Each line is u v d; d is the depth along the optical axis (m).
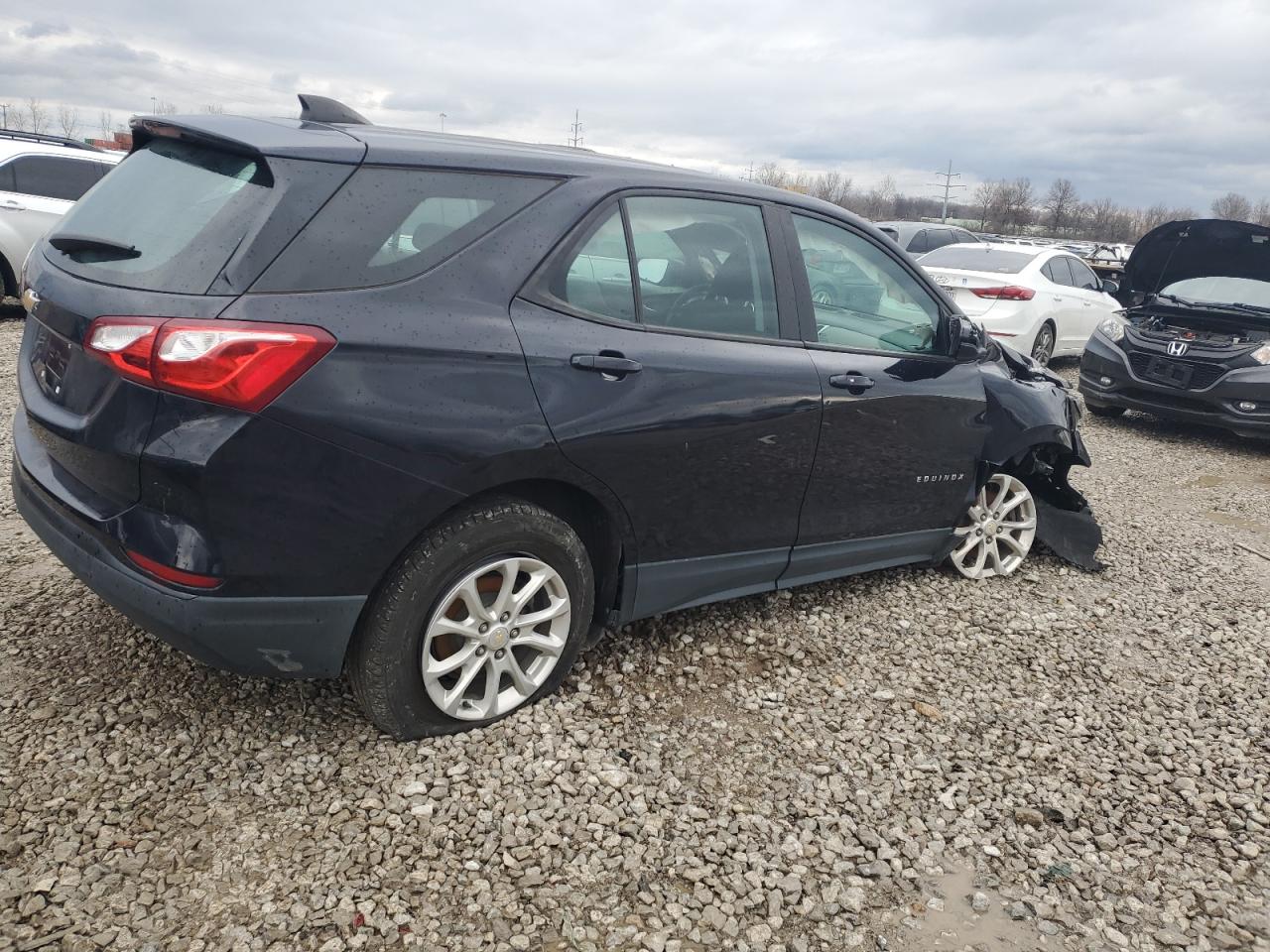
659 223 3.09
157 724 2.75
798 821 2.65
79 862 2.21
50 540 2.54
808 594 4.20
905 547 4.15
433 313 2.50
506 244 2.69
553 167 2.89
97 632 3.22
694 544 3.23
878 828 2.66
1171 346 8.66
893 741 3.10
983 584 4.57
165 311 2.25
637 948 2.15
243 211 2.37
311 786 2.56
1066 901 2.44
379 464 2.40
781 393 3.28
